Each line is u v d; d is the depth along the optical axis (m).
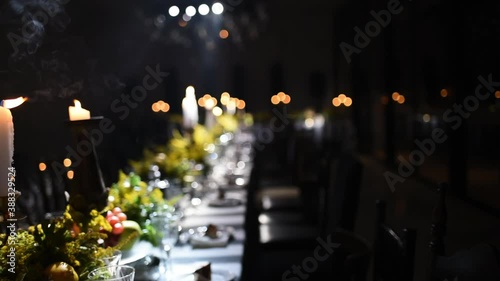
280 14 12.88
